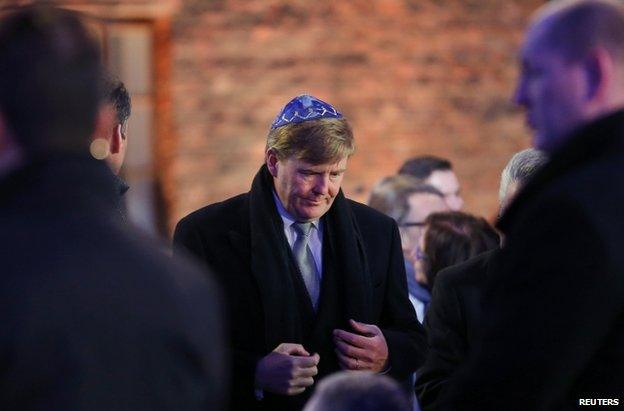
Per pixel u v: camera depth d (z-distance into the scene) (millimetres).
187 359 1977
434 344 3572
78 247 1949
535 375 2291
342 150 3299
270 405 3369
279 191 3398
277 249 3412
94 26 2146
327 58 9328
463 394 2406
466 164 9703
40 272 1913
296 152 3283
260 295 3408
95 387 1879
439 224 4402
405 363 3469
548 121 2434
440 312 3584
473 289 3551
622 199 2299
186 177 9219
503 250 2414
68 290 1909
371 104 9445
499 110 9734
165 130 9203
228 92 9203
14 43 1987
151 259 2004
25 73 1974
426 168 5789
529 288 2311
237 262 3443
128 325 1923
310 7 9297
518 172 3553
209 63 9180
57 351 1877
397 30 9477
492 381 2344
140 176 9234
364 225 3602
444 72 9609
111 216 2037
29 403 1860
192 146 9203
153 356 1931
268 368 3277
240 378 3336
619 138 2367
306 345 3438
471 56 9664
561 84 2398
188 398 1956
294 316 3408
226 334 3418
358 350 3371
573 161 2391
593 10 2391
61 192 1984
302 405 3387
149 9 9047
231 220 3512
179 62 9133
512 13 9734
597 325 2273
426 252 4398
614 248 2256
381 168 9500
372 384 2369
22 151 1998
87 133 2025
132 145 9188
